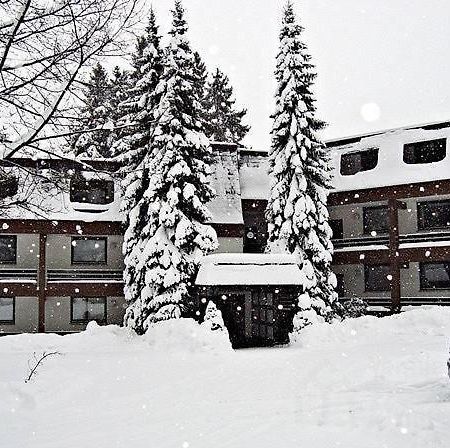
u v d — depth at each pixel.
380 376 13.77
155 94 27.83
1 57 9.77
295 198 29.88
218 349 20.05
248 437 8.91
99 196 32.44
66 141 10.90
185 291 26.25
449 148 32.22
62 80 9.98
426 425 8.75
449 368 11.12
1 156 10.91
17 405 11.59
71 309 31.89
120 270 32.22
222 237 32.38
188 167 27.31
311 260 29.66
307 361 16.94
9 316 30.98
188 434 9.29
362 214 34.78
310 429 9.16
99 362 17.12
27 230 29.81
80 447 8.70
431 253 31.02
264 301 29.09
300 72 30.22
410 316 24.08
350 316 31.12
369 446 8.07
